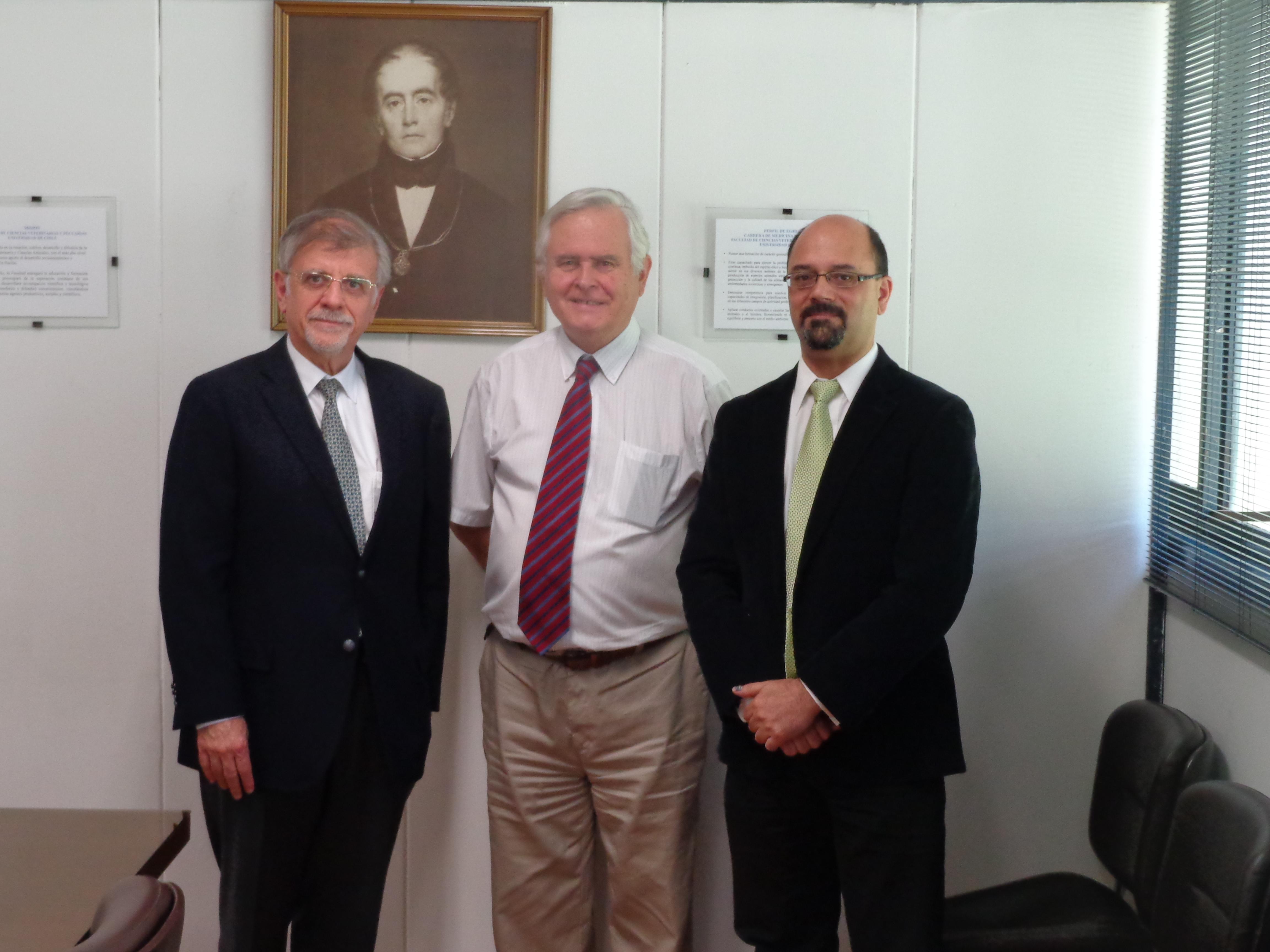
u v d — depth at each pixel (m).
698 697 2.37
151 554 2.64
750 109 2.57
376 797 2.14
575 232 2.21
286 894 2.12
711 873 2.70
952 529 1.95
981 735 2.67
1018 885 2.27
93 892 1.41
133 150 2.56
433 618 2.26
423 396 2.25
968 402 2.62
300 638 2.04
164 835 1.60
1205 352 2.28
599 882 2.68
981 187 2.58
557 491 2.27
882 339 2.62
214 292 2.59
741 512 2.11
